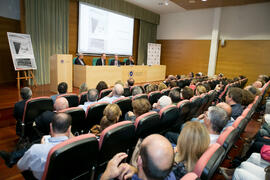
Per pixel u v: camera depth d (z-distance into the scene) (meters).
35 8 5.68
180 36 9.92
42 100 2.36
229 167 2.17
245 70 8.34
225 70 8.84
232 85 4.75
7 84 5.56
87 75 5.46
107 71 6.04
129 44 9.16
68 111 1.86
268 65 7.80
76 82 5.83
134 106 2.06
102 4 7.42
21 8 5.43
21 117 2.47
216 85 5.38
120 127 1.44
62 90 2.98
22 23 5.52
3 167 2.10
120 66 6.50
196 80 5.42
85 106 2.45
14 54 4.79
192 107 2.69
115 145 1.49
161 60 10.77
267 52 7.75
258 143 2.15
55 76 4.84
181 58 10.03
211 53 8.83
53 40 6.25
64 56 4.83
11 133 3.03
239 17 8.20
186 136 1.20
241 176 1.35
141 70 7.55
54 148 1.09
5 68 5.67
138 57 9.86
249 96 2.78
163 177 0.74
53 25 6.18
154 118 1.80
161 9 9.33
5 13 5.43
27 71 5.77
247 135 3.28
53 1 6.07
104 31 7.85
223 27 8.64
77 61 6.12
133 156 1.67
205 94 3.22
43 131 2.03
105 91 3.22
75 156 1.17
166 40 10.44
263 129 2.45
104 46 7.97
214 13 8.55
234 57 8.54
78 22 6.94
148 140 0.78
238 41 8.35
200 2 7.64
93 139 1.24
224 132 1.50
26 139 2.41
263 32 7.74
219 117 1.55
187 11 9.52
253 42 8.01
